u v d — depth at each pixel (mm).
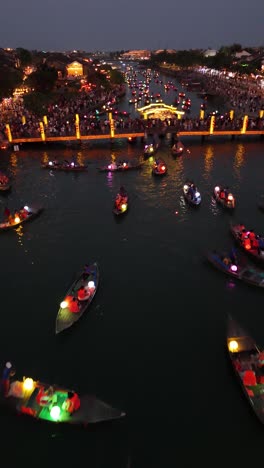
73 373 19484
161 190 42750
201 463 15383
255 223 34562
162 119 71312
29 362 20141
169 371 19500
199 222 34844
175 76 193000
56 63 127125
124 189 42875
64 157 55969
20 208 37938
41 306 24250
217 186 40688
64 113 74875
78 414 16719
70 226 34594
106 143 63594
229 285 25781
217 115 76750
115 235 32875
